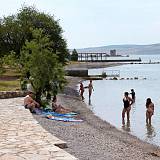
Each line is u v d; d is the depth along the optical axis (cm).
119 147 1641
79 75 8000
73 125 2069
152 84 6675
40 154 1086
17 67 2972
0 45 6131
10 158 1047
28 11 6538
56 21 6575
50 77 2594
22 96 2777
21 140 1265
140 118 2931
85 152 1376
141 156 1541
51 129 1777
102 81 7356
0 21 6397
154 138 2167
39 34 2706
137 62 18138
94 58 16638
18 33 6156
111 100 4209
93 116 2852
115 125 2567
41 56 2578
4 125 1542
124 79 7838
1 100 2484
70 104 3441
